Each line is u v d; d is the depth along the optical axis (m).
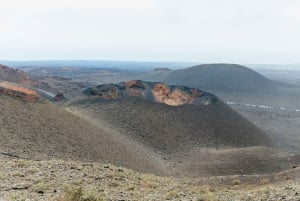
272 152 92.12
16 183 22.55
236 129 133.88
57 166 32.16
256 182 34.00
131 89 161.25
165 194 20.81
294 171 36.34
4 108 75.62
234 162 83.44
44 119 79.94
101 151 72.69
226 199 17.81
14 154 51.81
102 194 19.69
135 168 70.31
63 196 16.89
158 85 166.00
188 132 118.88
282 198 15.98
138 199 18.70
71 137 74.44
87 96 148.50
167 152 99.69
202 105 146.00
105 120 117.00
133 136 106.00
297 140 164.62
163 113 129.38
